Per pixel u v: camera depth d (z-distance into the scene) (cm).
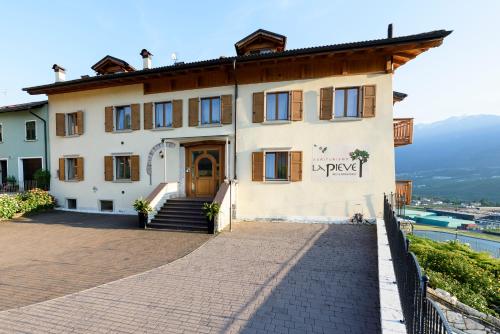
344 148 1086
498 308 721
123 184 1399
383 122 1047
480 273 870
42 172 1546
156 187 1255
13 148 1681
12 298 522
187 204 1180
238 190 1200
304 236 920
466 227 4759
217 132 1231
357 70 1072
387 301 455
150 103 1334
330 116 1095
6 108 1634
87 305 492
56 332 414
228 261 705
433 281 734
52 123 1559
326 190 1105
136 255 765
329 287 552
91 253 786
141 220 1086
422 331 306
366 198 1066
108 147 1426
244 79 1192
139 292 540
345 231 973
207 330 413
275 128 1159
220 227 1010
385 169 1045
